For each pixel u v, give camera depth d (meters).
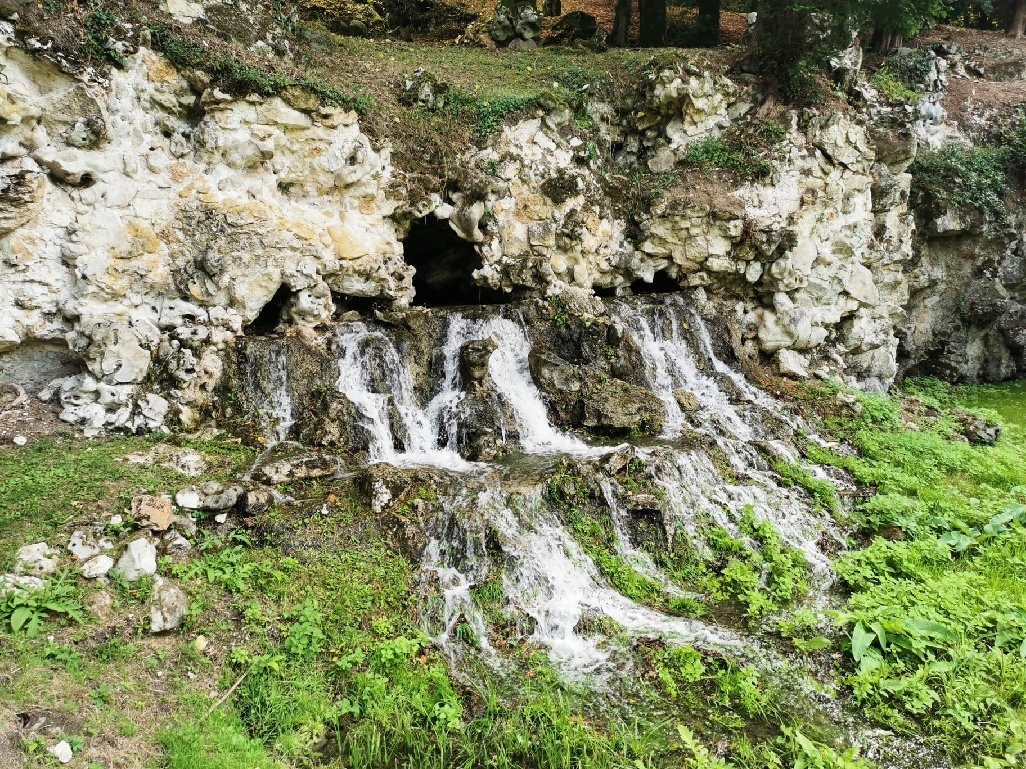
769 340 11.83
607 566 6.63
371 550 6.11
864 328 12.81
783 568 6.88
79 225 7.10
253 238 8.33
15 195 6.56
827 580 6.89
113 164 7.29
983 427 11.18
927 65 15.75
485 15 16.67
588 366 9.70
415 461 7.84
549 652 5.62
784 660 5.62
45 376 7.30
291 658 5.02
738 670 5.39
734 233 11.27
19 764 3.58
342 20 14.53
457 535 6.32
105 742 3.94
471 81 12.23
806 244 11.78
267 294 8.47
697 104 12.06
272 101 8.27
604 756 4.50
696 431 9.07
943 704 5.11
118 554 5.21
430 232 10.66
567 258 10.84
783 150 11.78
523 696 5.07
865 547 7.56
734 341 11.48
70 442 6.69
